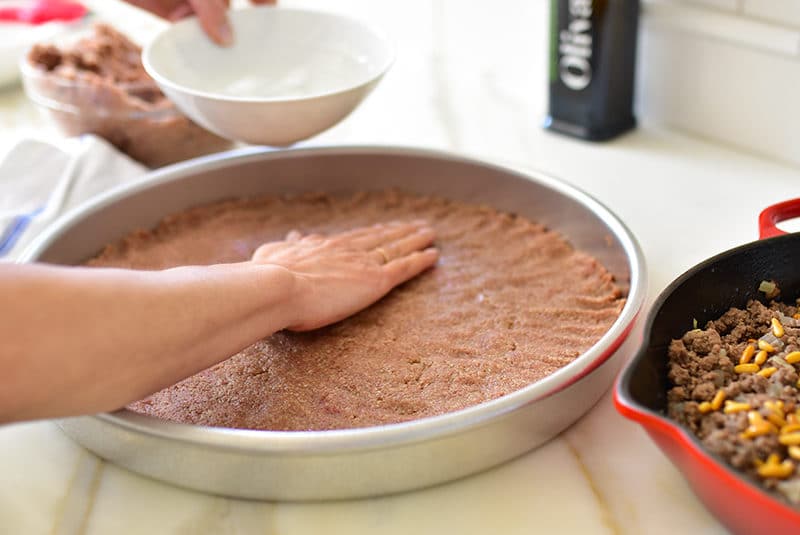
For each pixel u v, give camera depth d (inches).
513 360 27.5
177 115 36.2
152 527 23.6
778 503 19.7
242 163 34.0
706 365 23.9
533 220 32.9
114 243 32.7
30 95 37.5
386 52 32.0
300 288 27.1
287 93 33.4
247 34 33.7
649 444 24.9
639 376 22.4
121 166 35.2
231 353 24.7
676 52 36.2
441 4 44.1
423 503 23.9
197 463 23.7
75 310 21.4
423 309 29.7
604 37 35.4
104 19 49.9
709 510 22.3
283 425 25.7
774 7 33.0
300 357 27.9
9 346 20.5
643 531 23.0
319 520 23.6
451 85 43.1
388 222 33.6
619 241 29.7
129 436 23.9
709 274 25.0
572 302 29.6
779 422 22.1
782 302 25.8
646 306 28.6
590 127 37.2
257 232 33.2
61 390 21.3
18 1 48.4
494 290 30.4
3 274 21.0
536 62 40.2
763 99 34.4
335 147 34.3
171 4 34.9
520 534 23.1
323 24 33.7
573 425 25.5
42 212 33.4
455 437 23.3
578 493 23.9
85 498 24.3
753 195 33.4
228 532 23.4
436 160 33.9
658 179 34.6
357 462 23.2
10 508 24.0
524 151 37.0
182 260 32.0
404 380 27.0
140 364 22.4
